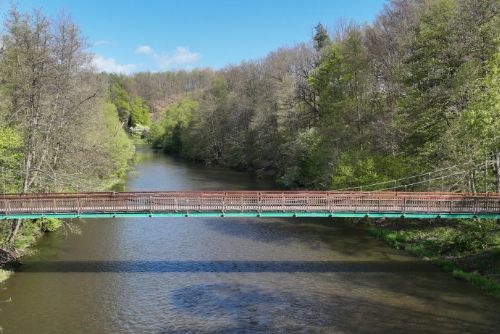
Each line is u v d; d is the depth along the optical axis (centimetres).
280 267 2962
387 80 4850
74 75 3372
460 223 3366
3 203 2658
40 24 2986
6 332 2078
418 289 2553
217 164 9281
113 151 6056
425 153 3381
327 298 2456
